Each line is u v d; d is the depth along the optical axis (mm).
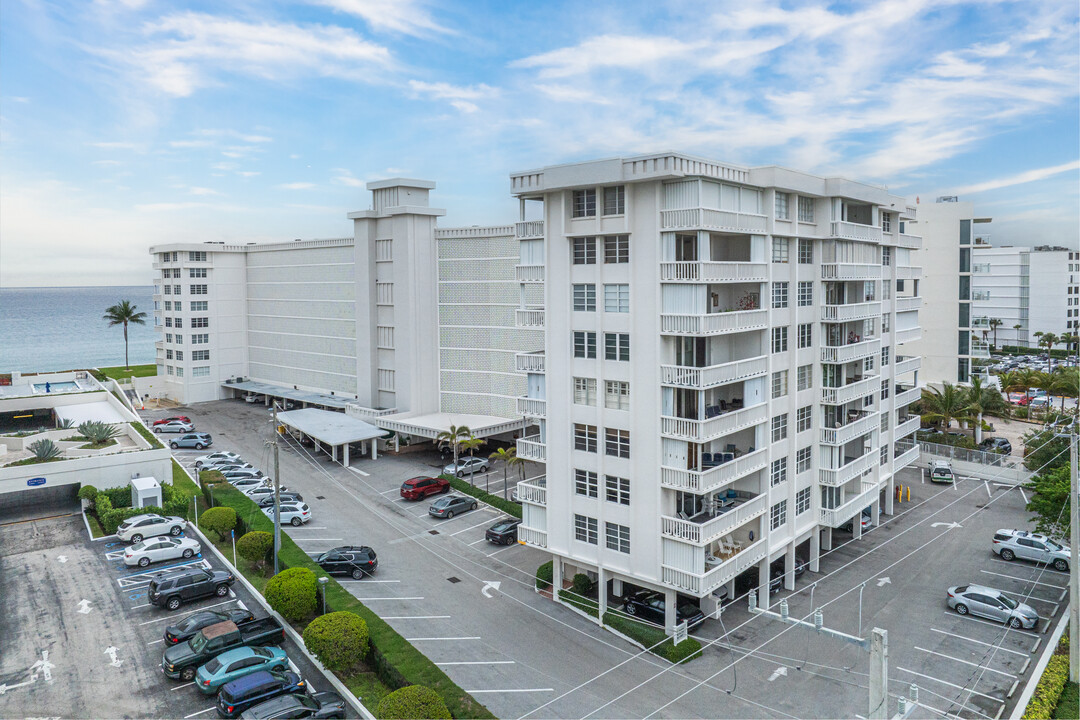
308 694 32094
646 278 35750
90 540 50312
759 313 38594
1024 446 71188
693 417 37250
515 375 71812
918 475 66750
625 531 37781
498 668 34562
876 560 47500
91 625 38406
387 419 72750
